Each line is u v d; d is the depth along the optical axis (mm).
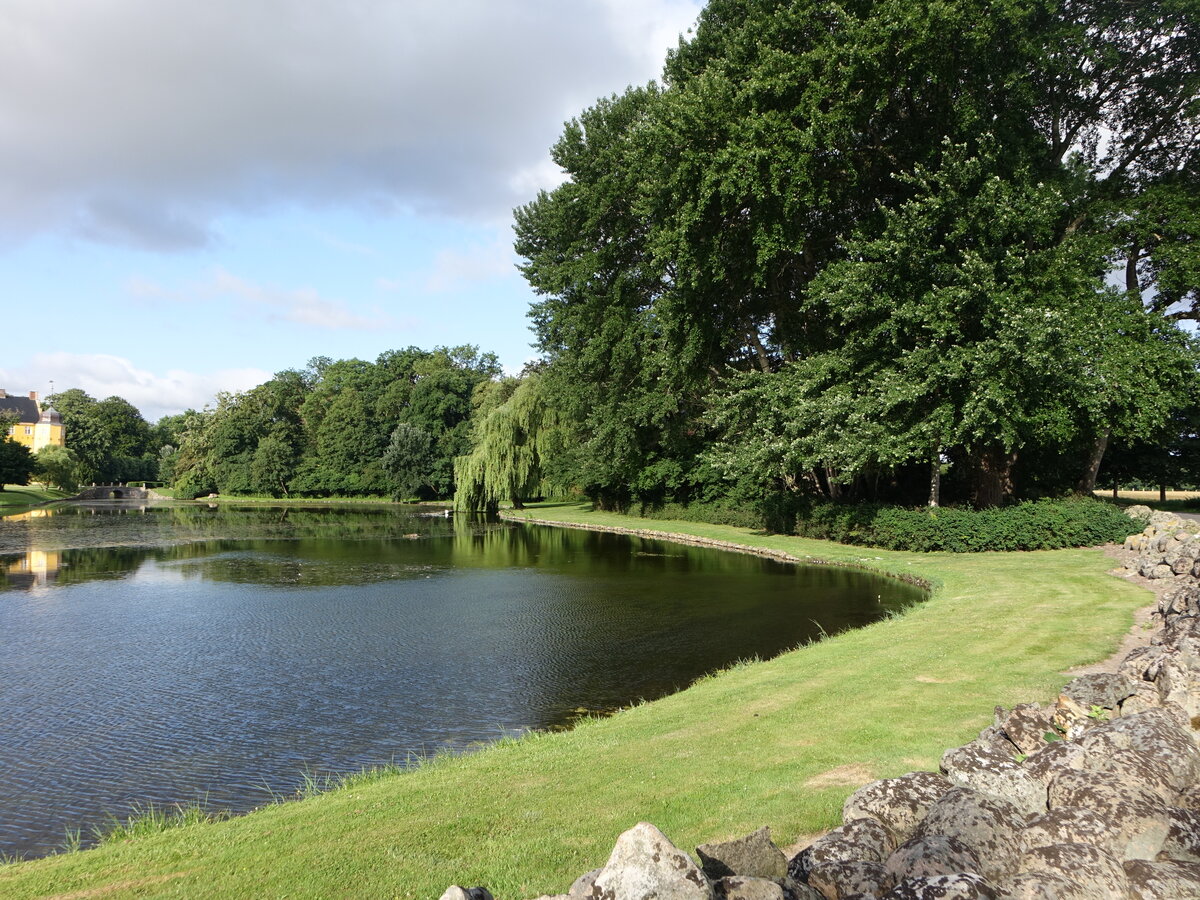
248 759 9430
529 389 52625
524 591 21531
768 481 33156
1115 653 9977
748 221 25250
